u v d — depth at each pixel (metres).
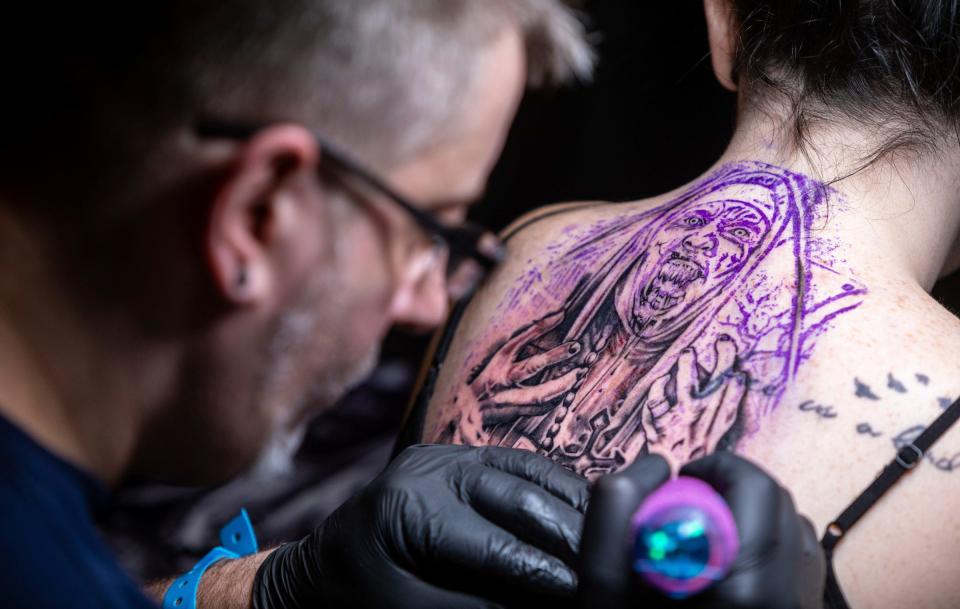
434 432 0.98
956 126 0.89
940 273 1.07
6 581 0.54
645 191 3.10
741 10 1.01
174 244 0.59
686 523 0.59
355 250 0.62
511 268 1.04
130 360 0.62
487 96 0.64
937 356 0.77
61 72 0.56
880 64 0.90
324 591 0.85
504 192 3.28
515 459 0.81
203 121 0.57
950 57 0.88
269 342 0.63
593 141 3.11
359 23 0.58
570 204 1.13
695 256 0.89
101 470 0.64
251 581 0.95
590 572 0.62
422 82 0.60
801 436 0.77
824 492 0.75
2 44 0.56
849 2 0.91
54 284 0.59
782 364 0.80
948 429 0.75
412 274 0.67
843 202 0.88
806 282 0.83
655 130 3.00
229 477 0.71
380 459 2.66
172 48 0.56
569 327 0.93
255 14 0.56
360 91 0.59
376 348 0.70
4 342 0.59
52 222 0.58
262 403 0.65
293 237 0.60
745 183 0.93
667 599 0.61
